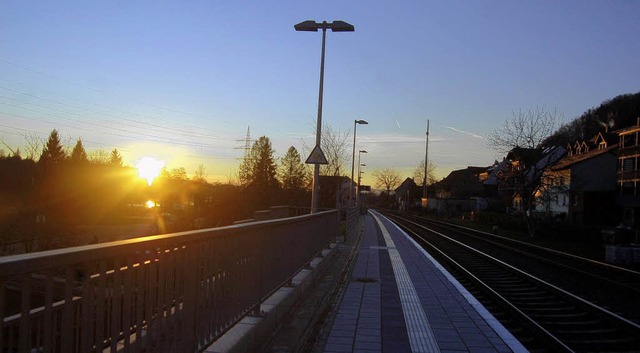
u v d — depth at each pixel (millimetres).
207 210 31031
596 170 52062
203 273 4484
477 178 109500
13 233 22531
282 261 7785
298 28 18969
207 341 4586
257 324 5762
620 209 50531
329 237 15695
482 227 46594
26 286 2459
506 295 11133
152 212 49125
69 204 31516
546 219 38094
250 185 35406
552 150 37656
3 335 2340
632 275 15008
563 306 9984
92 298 2916
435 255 19078
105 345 3074
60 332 2693
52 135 39281
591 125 83562
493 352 6137
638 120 46031
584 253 23453
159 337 3664
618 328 8023
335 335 6824
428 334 6930
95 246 2910
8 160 34125
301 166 48562
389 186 143875
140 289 3418
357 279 11727
